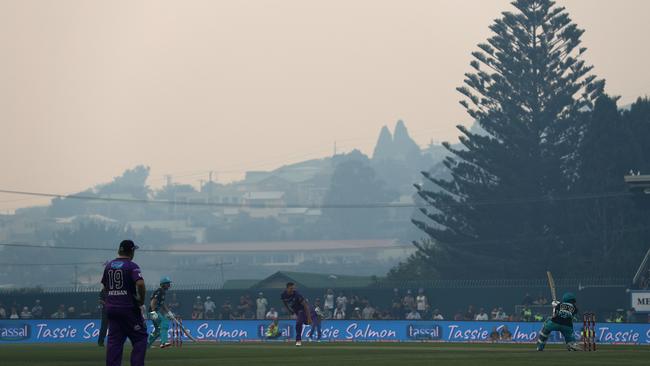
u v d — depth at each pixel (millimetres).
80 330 195750
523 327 188750
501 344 165000
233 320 196500
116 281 71812
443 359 98562
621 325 188500
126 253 72875
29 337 195500
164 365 91125
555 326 126875
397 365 88812
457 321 192500
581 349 127688
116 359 71875
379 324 196250
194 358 105188
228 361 97812
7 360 104938
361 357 104438
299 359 100750
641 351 124875
